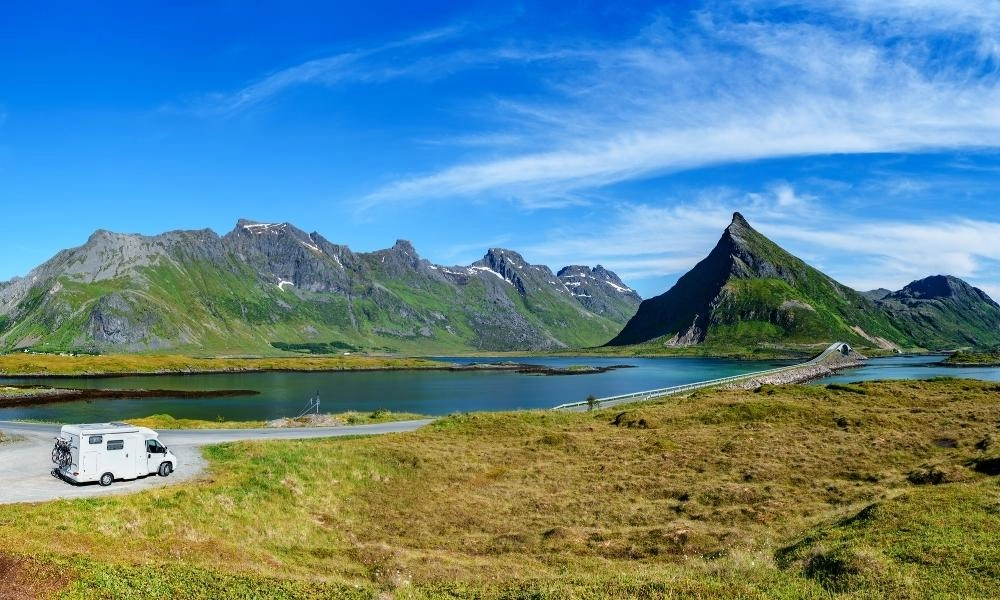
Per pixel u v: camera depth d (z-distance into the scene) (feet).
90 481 117.70
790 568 79.00
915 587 67.77
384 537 114.01
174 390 517.14
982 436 183.62
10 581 62.49
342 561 98.78
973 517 91.09
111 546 82.48
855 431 205.57
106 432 120.67
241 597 67.87
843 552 78.59
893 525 89.97
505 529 118.93
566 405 326.85
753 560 84.23
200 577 72.74
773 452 172.55
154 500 105.29
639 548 102.17
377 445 173.78
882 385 341.21
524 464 168.96
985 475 129.18
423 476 153.48
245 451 152.76
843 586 70.08
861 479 144.97
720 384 476.13
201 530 98.84
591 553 101.71
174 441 178.91
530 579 82.58
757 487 139.13
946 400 288.51
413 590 76.33
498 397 484.74
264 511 114.73
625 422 234.99
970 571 71.41
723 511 121.60
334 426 235.20
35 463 141.28
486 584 80.53
